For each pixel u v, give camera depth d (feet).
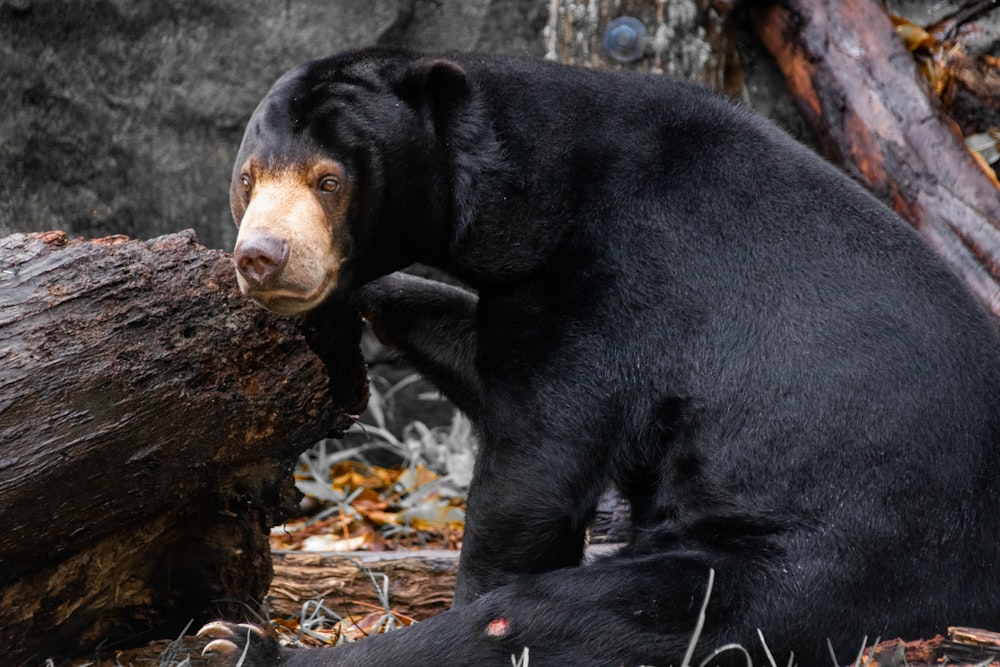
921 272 24.39
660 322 24.68
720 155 25.40
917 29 41.45
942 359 23.43
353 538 38.81
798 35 40.01
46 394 21.58
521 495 24.63
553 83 26.22
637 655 22.07
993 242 35.53
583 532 26.08
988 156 40.42
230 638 23.68
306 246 23.57
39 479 21.54
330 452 45.98
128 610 26.55
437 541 39.42
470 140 25.64
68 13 43.68
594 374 24.85
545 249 25.35
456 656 22.36
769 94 43.68
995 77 41.06
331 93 25.03
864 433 22.88
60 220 44.21
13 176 44.14
